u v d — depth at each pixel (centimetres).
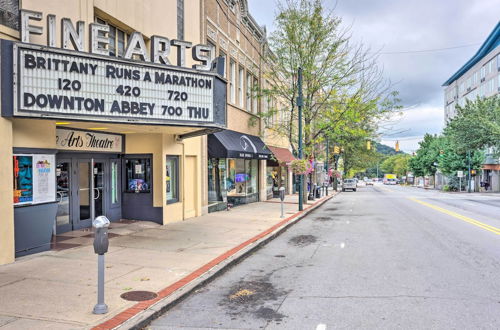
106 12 1102
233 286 724
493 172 5816
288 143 3544
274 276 792
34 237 884
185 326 535
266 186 2831
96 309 545
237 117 2159
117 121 889
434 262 891
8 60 766
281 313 579
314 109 2558
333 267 859
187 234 1206
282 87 2394
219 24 1908
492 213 2072
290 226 1543
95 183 1275
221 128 1117
